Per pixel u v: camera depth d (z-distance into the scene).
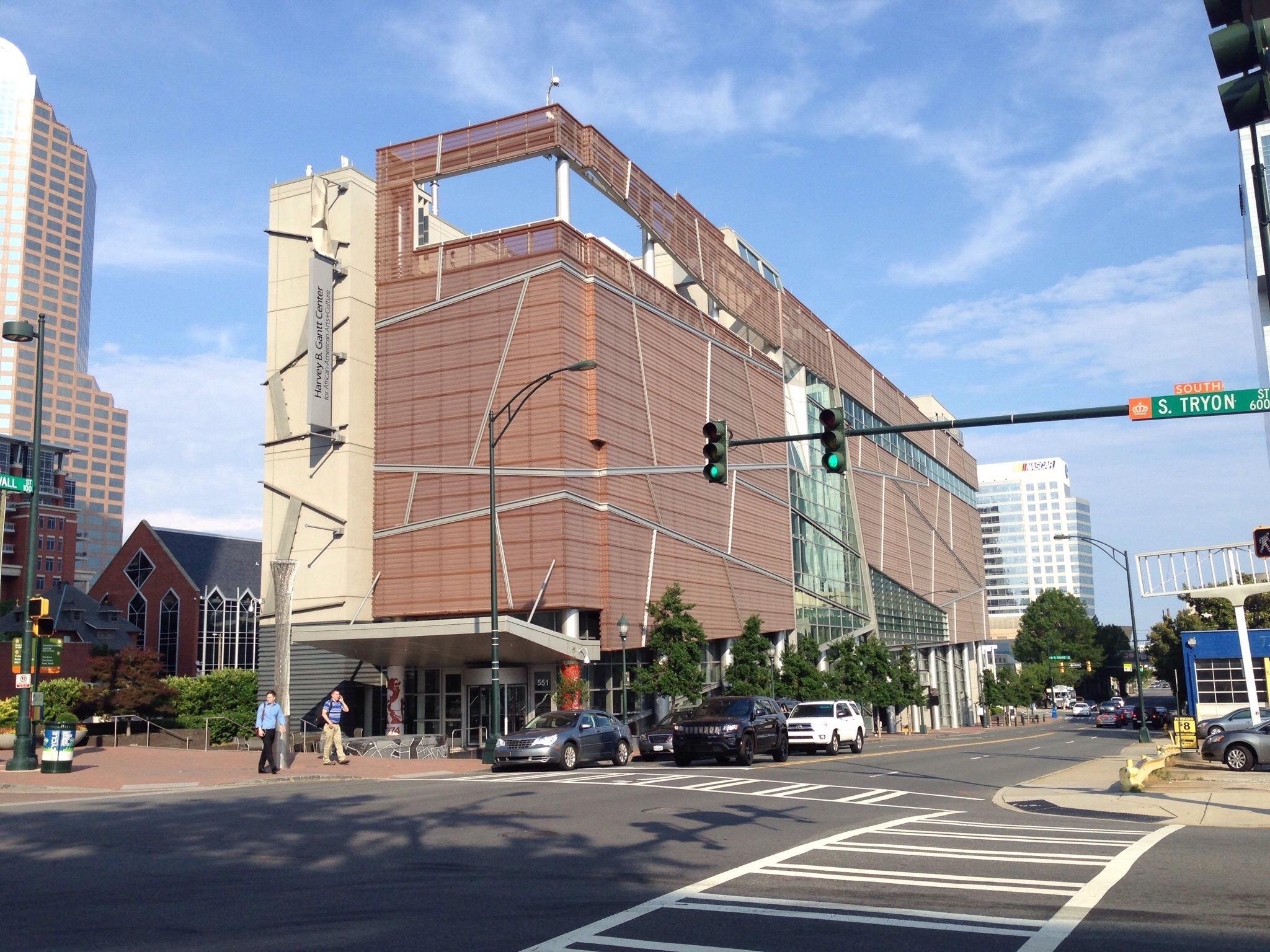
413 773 26.17
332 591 42.28
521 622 34.25
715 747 27.73
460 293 42.62
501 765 27.05
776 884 10.43
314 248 44.50
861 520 73.31
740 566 53.09
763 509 56.97
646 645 42.69
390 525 42.69
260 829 14.45
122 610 81.44
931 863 11.65
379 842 13.27
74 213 198.50
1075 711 128.00
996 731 72.00
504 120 43.00
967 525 103.31
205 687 55.16
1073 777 23.17
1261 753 25.30
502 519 40.19
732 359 54.97
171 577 80.50
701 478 49.84
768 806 17.38
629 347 44.38
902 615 79.56
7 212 188.62
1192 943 7.96
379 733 42.34
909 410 88.44
